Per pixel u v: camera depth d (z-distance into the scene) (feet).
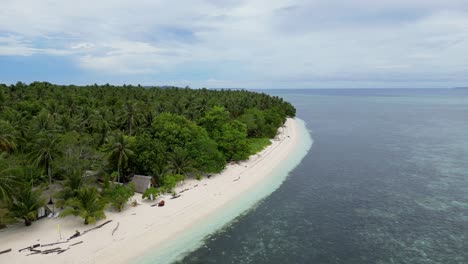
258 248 138.10
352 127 497.87
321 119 616.80
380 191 207.72
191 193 191.93
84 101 380.78
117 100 403.75
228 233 150.30
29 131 204.33
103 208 150.71
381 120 594.65
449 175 239.71
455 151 319.68
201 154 219.00
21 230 139.03
